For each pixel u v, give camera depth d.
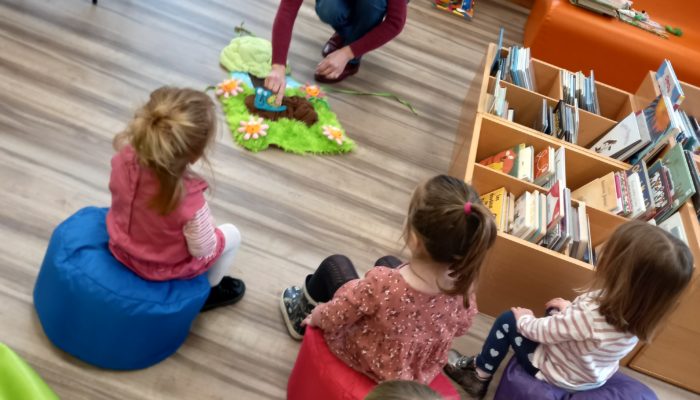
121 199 1.56
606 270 1.66
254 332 1.95
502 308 2.22
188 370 1.80
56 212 2.09
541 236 2.12
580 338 1.70
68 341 1.70
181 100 1.43
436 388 1.60
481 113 2.54
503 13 4.28
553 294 2.13
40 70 2.58
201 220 1.57
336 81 3.10
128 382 1.73
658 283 1.57
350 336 1.53
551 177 2.35
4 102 2.39
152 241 1.60
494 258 2.09
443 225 1.31
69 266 1.62
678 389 2.20
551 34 3.55
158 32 3.00
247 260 2.14
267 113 2.70
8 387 1.47
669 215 2.15
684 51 3.48
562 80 2.90
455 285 1.36
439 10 4.04
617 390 1.82
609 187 2.34
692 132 2.58
